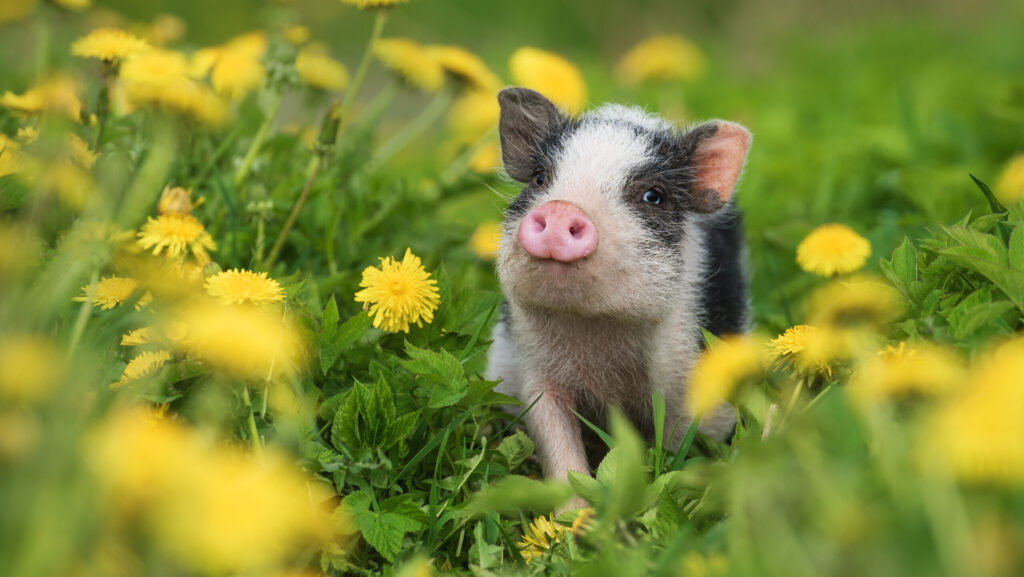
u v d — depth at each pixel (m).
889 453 2.45
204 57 5.25
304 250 4.72
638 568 2.65
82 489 2.21
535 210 3.95
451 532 3.31
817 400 3.14
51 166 3.28
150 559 2.30
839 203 6.58
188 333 3.27
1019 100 7.11
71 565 2.18
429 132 10.59
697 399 3.67
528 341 4.54
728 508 2.81
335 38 13.10
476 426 3.74
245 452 3.14
